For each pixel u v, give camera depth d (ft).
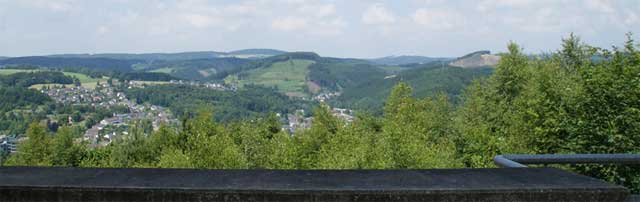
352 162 127.65
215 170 7.51
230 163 156.87
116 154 226.58
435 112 174.50
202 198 6.41
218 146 160.25
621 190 6.45
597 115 63.57
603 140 62.85
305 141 187.52
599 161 8.48
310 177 7.07
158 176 7.09
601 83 63.77
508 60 130.72
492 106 130.11
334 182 6.75
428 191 6.35
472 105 140.15
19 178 6.89
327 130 199.72
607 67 67.77
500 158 8.55
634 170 16.15
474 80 141.28
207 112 219.61
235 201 6.40
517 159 8.50
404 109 171.32
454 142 141.18
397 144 128.36
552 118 68.28
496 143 104.73
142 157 227.61
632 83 62.13
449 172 7.38
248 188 6.40
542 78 79.56
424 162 121.29
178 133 221.46
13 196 6.55
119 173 7.29
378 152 129.18
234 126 228.84
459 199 6.38
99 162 236.63
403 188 6.39
